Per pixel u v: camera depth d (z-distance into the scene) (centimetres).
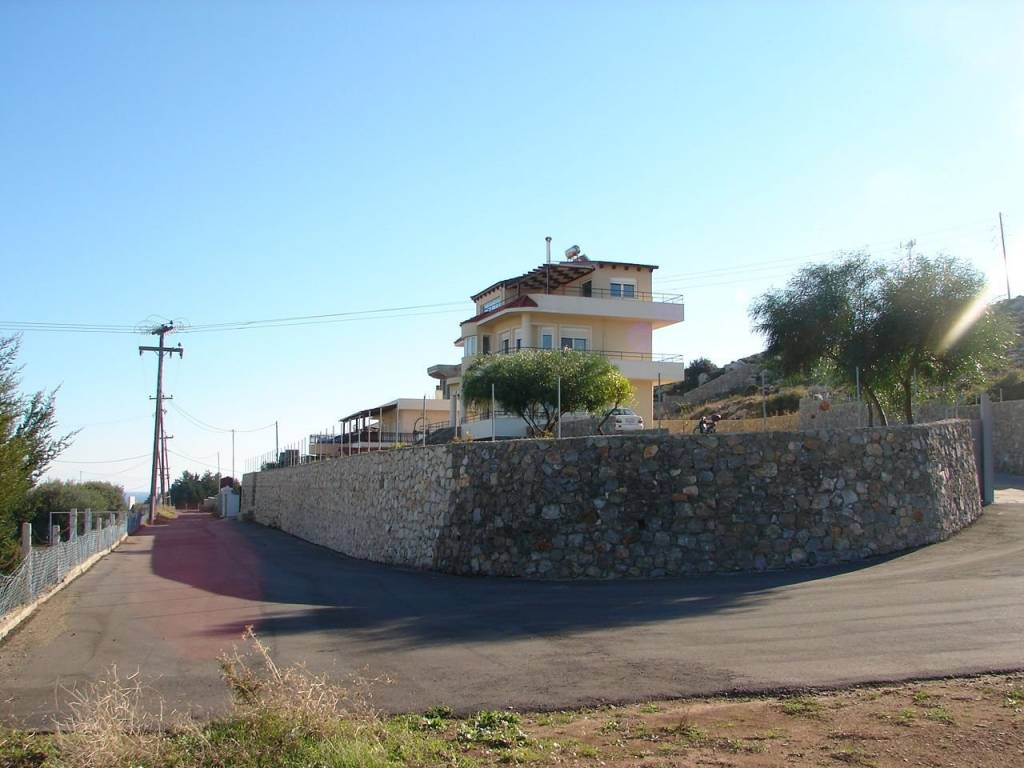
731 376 6319
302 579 1967
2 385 1495
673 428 3700
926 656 866
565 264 4575
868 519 1650
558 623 1195
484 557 1781
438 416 5169
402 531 2162
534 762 623
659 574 1617
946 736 630
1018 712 673
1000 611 1054
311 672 946
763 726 684
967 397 3491
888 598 1192
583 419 3312
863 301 2447
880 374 2506
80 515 3559
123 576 2295
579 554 1670
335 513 3058
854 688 780
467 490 1867
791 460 1677
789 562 1611
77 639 1270
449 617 1295
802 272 2533
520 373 3347
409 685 877
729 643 988
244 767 618
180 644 1182
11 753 663
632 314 4441
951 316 2328
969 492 1906
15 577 1476
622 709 762
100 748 618
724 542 1633
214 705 823
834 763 591
